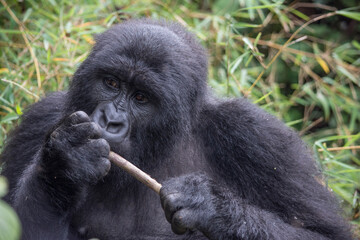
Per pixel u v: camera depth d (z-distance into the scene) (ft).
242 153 33.24
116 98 29.43
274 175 32.71
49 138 28.04
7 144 36.68
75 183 27.53
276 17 58.85
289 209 31.99
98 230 32.27
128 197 32.09
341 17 60.75
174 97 30.04
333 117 57.62
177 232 27.22
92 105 29.91
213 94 36.99
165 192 27.27
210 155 34.06
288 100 57.11
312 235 30.63
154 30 30.83
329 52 57.62
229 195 29.17
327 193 34.58
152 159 31.09
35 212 28.48
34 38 50.60
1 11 53.42
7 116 41.88
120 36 30.14
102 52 29.76
